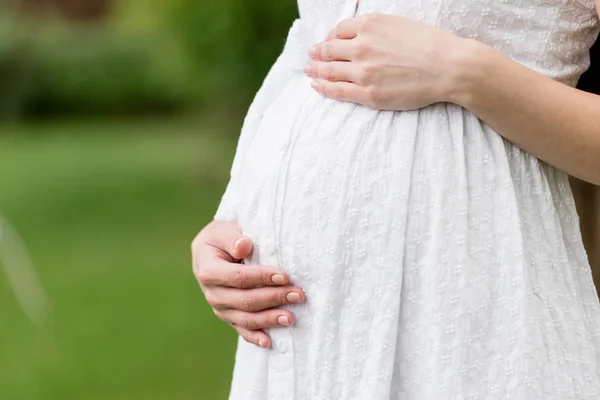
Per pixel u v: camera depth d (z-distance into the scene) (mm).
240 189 2338
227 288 2189
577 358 1952
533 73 1935
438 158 1966
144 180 16172
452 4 2020
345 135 2066
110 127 25969
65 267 10297
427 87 1966
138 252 11047
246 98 12516
